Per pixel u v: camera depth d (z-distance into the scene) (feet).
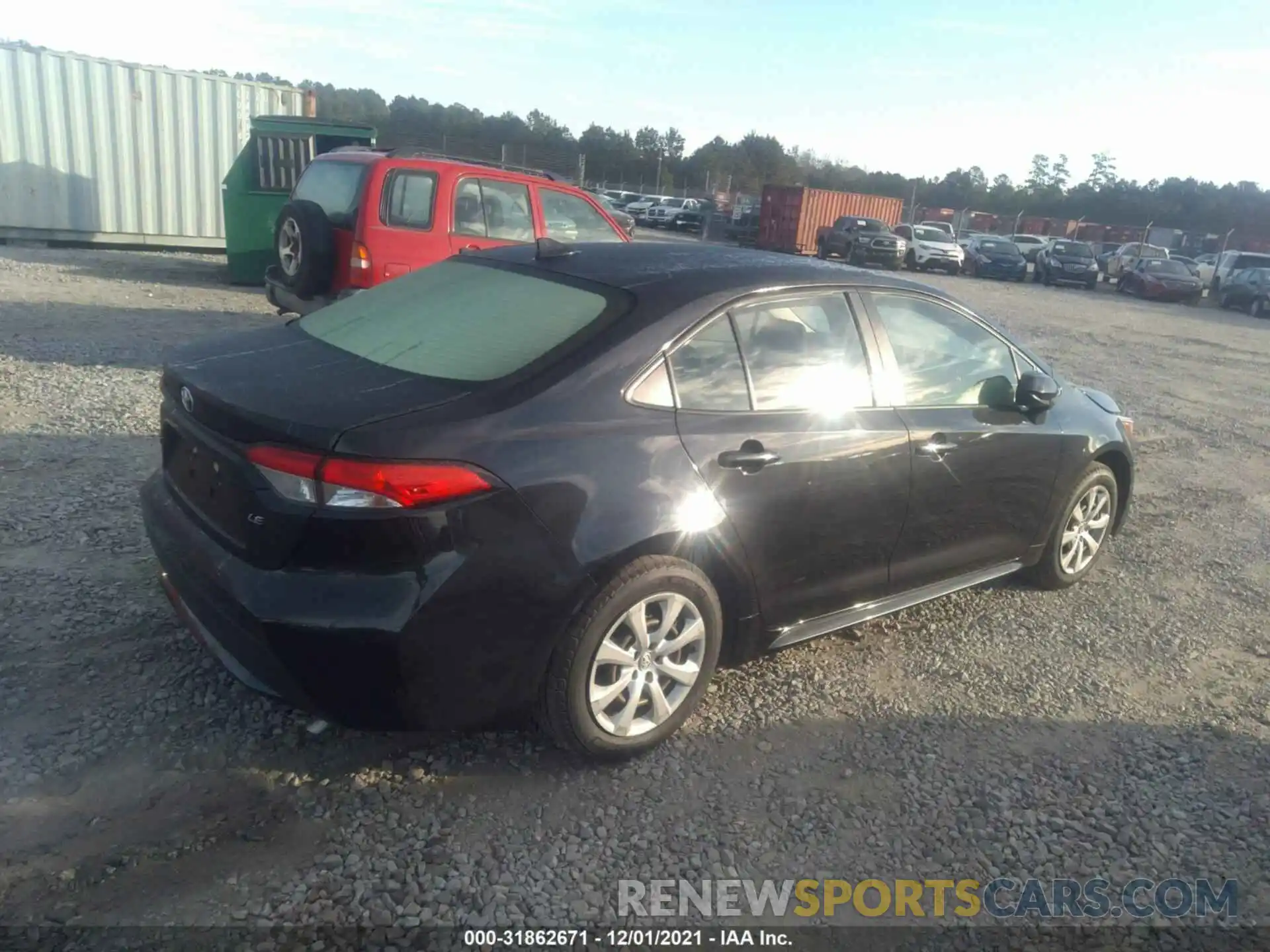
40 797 9.75
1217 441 30.40
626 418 10.59
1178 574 18.62
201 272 46.06
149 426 21.21
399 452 9.16
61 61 47.67
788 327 12.34
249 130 53.01
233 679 11.95
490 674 9.88
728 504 11.16
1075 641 15.28
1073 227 183.93
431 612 9.30
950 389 14.17
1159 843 10.55
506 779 10.72
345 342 11.78
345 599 9.16
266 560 9.41
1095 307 78.59
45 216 49.21
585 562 10.00
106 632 12.71
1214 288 99.71
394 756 10.91
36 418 21.04
